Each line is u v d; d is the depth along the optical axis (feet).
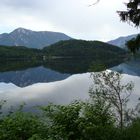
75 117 23.20
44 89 194.90
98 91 38.32
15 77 331.98
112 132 22.31
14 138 22.84
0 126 23.67
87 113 23.45
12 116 25.36
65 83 223.51
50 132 22.81
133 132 22.50
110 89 38.91
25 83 264.72
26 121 24.03
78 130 22.54
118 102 38.06
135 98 95.86
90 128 22.21
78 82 216.74
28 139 22.07
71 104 24.58
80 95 141.49
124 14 38.78
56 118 23.20
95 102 30.37
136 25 38.65
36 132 23.22
